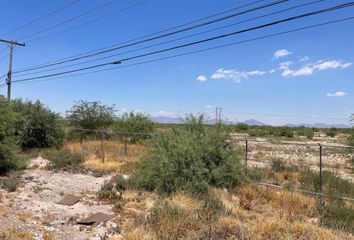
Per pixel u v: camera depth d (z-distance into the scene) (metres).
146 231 7.71
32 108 24.83
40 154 22.19
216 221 8.13
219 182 12.56
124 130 29.31
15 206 10.27
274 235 7.36
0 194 11.51
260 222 8.07
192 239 7.14
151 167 12.62
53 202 11.20
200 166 12.35
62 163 18.52
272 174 16.23
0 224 8.13
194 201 9.99
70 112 31.22
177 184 11.88
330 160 24.86
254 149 33.09
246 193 11.80
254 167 17.05
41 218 9.17
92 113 31.30
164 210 8.54
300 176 15.51
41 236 7.61
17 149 17.83
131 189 12.75
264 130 70.81
